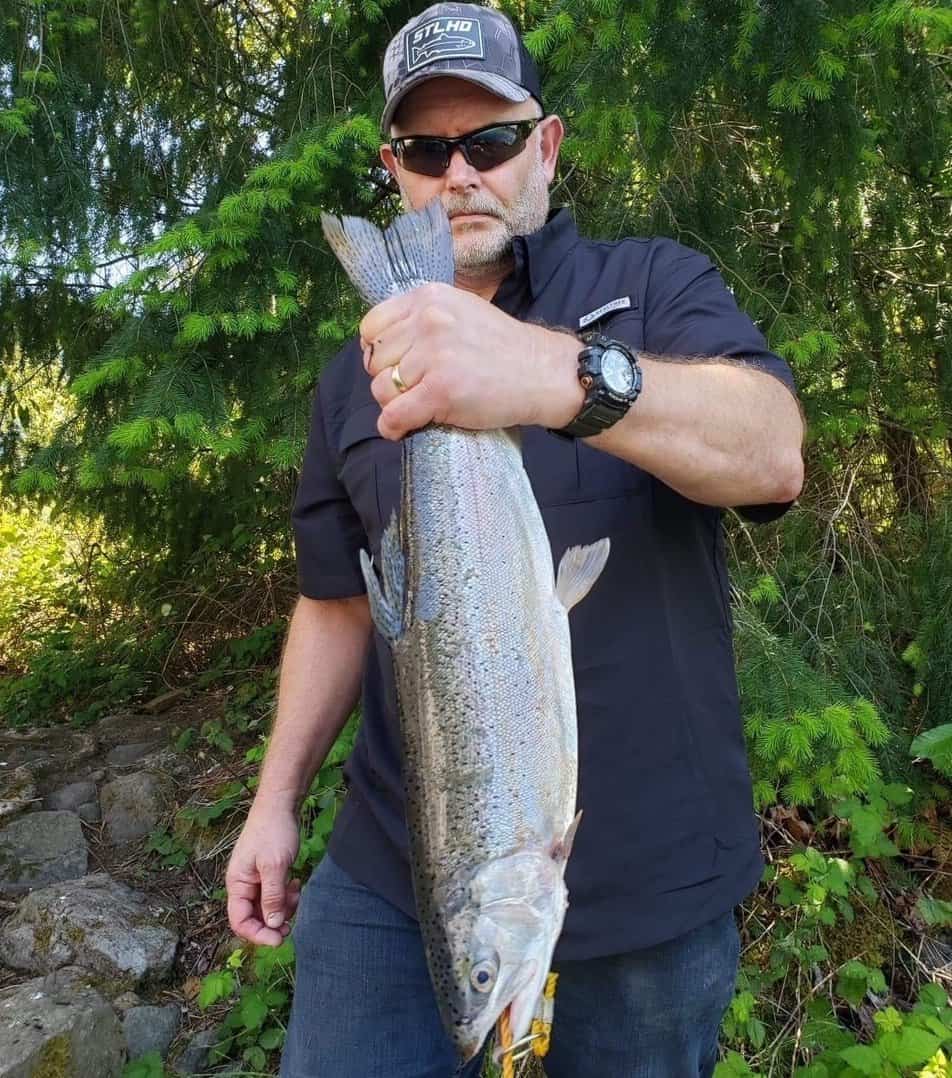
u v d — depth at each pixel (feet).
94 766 15.99
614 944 5.44
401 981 6.28
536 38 9.08
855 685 11.86
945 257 13.16
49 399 16.65
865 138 10.18
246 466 15.61
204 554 19.56
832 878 10.18
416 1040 6.27
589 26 9.26
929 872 11.64
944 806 12.30
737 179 12.03
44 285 14.78
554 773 4.45
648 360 4.67
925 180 12.57
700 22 9.43
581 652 5.49
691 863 5.50
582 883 5.49
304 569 7.48
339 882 6.61
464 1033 4.43
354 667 7.63
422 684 4.57
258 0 14.69
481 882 4.40
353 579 7.35
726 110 11.41
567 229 6.47
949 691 12.10
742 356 5.24
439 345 4.00
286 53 14.14
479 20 6.45
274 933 6.97
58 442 13.08
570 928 5.50
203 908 12.41
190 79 14.07
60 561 27.22
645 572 5.54
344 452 6.84
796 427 5.11
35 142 12.17
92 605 22.85
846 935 10.83
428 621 4.56
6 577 26.89
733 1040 9.54
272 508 17.98
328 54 12.44
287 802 7.29
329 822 11.60
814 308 11.77
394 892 6.27
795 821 11.72
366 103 11.84
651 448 4.43
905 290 13.35
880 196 12.58
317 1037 6.33
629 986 5.61
